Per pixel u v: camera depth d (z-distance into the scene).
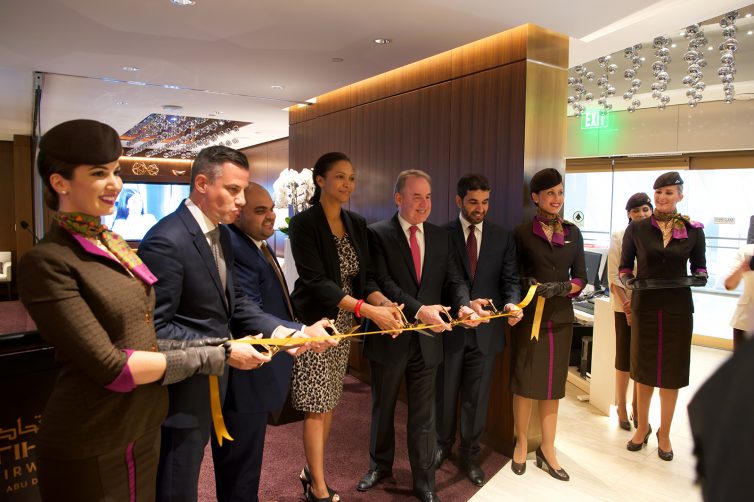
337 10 2.88
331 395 2.54
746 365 0.66
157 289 1.68
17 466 2.06
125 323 1.41
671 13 3.19
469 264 3.03
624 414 3.75
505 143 3.41
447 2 2.78
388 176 4.45
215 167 1.78
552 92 3.44
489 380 3.04
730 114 5.82
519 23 3.10
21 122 5.29
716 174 6.30
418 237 2.77
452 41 3.45
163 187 5.10
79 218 1.33
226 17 2.99
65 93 4.55
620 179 6.91
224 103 5.23
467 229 3.07
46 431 1.38
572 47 3.85
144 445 1.51
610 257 3.87
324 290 2.43
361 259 2.62
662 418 3.29
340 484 2.84
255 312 2.04
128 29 3.20
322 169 2.54
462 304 2.78
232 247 2.07
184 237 1.74
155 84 4.54
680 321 3.22
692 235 3.27
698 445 0.72
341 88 4.95
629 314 3.63
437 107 3.93
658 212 3.32
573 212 7.32
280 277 2.34
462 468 3.09
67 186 1.33
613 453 3.37
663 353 3.24
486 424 3.50
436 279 2.76
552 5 2.82
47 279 1.27
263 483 2.83
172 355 1.45
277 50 3.63
